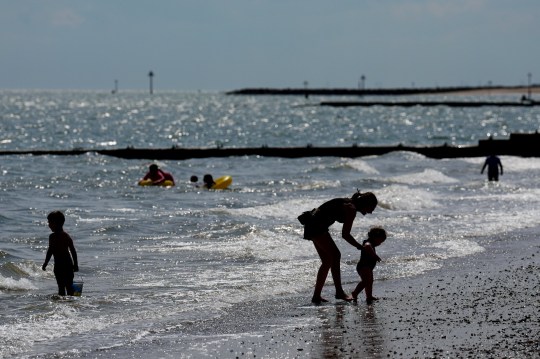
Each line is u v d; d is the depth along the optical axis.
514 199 61.00
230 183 68.50
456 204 58.12
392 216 51.16
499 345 21.61
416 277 32.53
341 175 83.38
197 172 87.31
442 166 94.56
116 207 56.78
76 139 182.25
